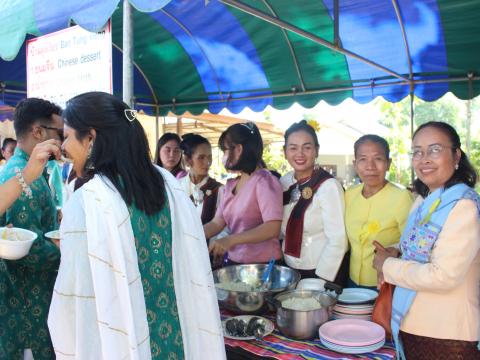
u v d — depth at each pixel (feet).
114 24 15.57
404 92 17.12
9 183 5.18
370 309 5.65
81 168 4.21
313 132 7.14
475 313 5.07
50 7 7.03
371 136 6.79
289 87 19.03
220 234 9.10
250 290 6.29
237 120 29.50
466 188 4.97
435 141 5.12
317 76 18.24
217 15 15.28
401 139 42.60
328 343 4.92
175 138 12.69
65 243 3.83
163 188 4.32
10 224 5.77
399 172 41.91
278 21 8.71
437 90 16.56
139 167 4.14
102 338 3.67
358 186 7.20
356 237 6.77
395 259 5.28
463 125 59.93
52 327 3.82
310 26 15.38
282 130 32.42
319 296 5.79
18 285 5.92
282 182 7.82
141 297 3.86
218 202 10.01
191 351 4.28
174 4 14.15
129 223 3.89
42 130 6.01
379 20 14.69
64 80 7.34
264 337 5.33
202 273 4.34
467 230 4.73
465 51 15.28
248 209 7.29
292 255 7.18
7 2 8.05
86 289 3.78
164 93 21.81
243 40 17.10
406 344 5.33
